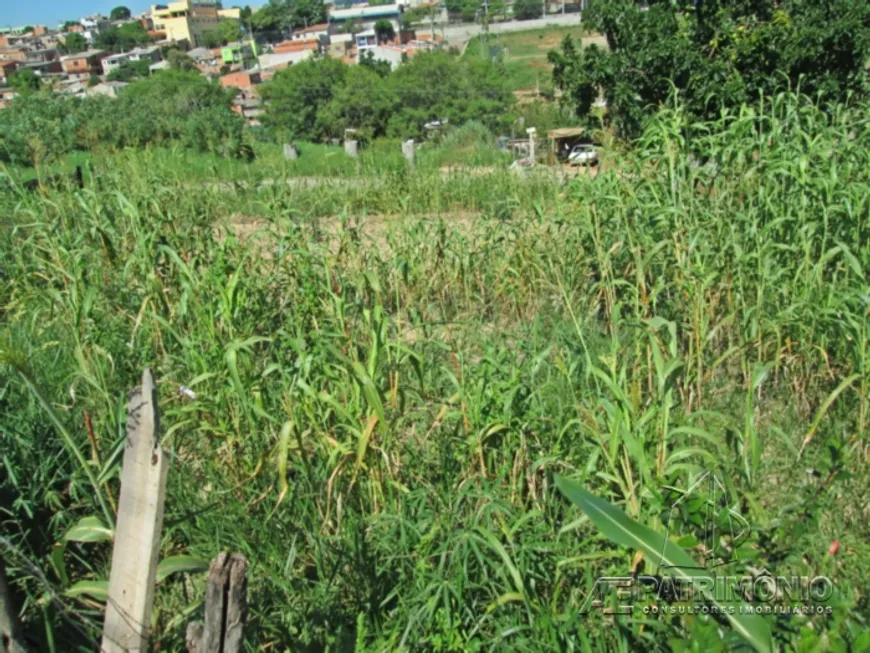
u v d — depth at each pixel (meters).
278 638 3.51
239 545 3.97
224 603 2.56
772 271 6.05
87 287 6.46
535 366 4.53
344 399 4.37
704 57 12.02
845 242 6.27
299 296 6.06
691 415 3.98
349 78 45.25
